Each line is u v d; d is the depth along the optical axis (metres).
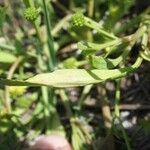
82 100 0.13
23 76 0.13
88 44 0.10
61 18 0.15
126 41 0.11
